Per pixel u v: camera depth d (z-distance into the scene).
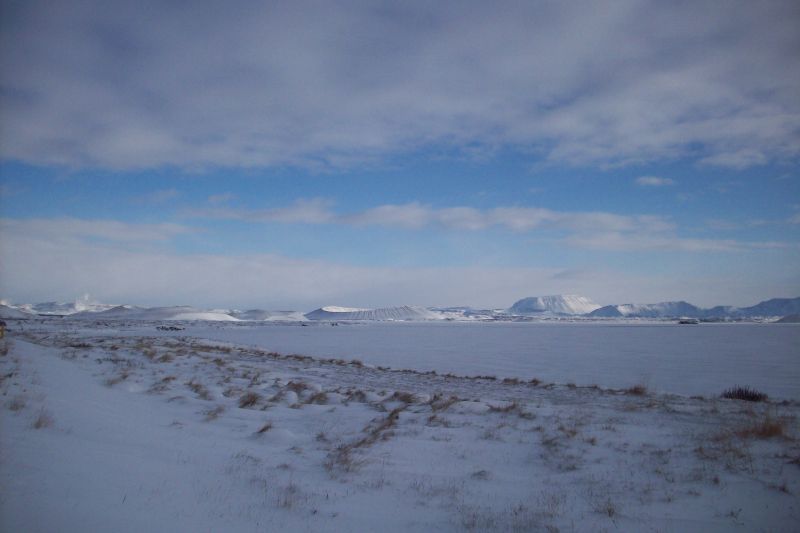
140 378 18.11
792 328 147.88
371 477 8.32
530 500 7.36
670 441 10.34
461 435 11.26
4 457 6.70
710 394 22.36
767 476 7.90
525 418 13.17
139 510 5.82
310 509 6.65
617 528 6.30
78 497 5.87
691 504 7.05
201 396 15.73
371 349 56.09
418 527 6.29
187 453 8.85
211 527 5.67
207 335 80.12
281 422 12.79
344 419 13.25
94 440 8.62
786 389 24.30
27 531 4.84
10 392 10.99
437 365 37.62
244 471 8.16
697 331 122.31
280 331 112.81
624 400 17.52
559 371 33.16
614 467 8.79
